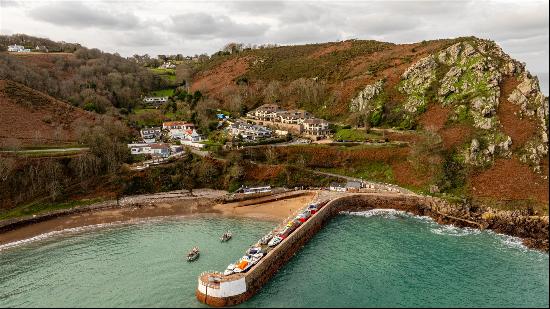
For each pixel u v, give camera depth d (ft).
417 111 607.78
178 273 306.76
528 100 527.81
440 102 597.52
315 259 331.36
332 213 429.38
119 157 535.60
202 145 584.40
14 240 383.65
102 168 512.22
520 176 453.58
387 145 547.90
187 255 336.90
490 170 472.03
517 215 407.85
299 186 501.97
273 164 538.47
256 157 556.92
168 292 280.72
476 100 552.82
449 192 459.32
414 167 500.33
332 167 539.70
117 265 323.16
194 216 436.76
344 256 335.26
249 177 517.55
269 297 276.82
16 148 511.81
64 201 462.60
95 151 518.37
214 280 268.62
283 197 470.80
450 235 375.86
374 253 339.57
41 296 280.51
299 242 350.64
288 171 518.37
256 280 284.20
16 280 304.71
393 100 647.15
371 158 531.91
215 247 353.10
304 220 378.12
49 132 591.78
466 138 511.40
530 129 495.41
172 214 442.91
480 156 485.56
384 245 355.15
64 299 275.59
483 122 521.24
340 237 374.84
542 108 506.07
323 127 627.46
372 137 589.73
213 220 423.23
